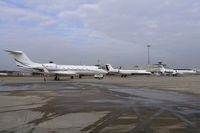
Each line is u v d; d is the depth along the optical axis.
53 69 49.12
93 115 9.02
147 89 23.03
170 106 11.44
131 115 9.01
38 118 8.42
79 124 7.45
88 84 31.66
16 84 31.23
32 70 47.34
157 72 116.69
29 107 11.09
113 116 8.80
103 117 8.61
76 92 19.34
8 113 9.45
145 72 85.31
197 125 7.28
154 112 9.70
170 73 102.25
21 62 47.03
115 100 13.88
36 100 13.80
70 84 31.52
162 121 7.88
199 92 19.61
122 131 6.56
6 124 7.43
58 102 12.91
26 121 7.90
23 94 17.52
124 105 11.78
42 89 22.61
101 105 11.77
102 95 16.88
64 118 8.43
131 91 20.55
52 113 9.47
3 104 12.09
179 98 15.10
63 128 6.92
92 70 57.62
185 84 32.53
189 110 10.22
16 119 8.23
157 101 13.45
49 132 6.45
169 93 18.69
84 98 14.90
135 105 11.79
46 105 11.75
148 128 6.89
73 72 49.69
